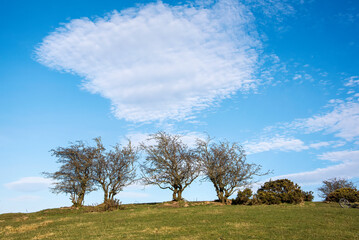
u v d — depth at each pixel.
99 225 21.83
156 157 43.00
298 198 32.88
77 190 41.44
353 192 35.03
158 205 37.66
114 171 41.69
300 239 14.25
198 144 43.28
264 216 21.55
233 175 41.16
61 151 42.22
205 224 19.53
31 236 19.19
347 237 14.50
